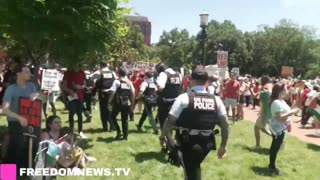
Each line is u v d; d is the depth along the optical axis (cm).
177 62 13525
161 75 964
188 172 571
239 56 10844
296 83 2631
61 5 854
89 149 1028
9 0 834
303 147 1271
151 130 1353
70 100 1092
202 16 1873
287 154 1146
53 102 1409
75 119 1521
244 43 10938
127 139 1160
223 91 1766
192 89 579
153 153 1014
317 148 1266
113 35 958
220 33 10969
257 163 1012
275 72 11075
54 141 746
